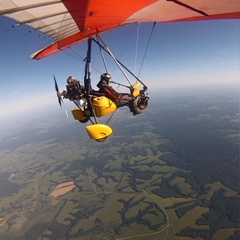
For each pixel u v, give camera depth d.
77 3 2.81
